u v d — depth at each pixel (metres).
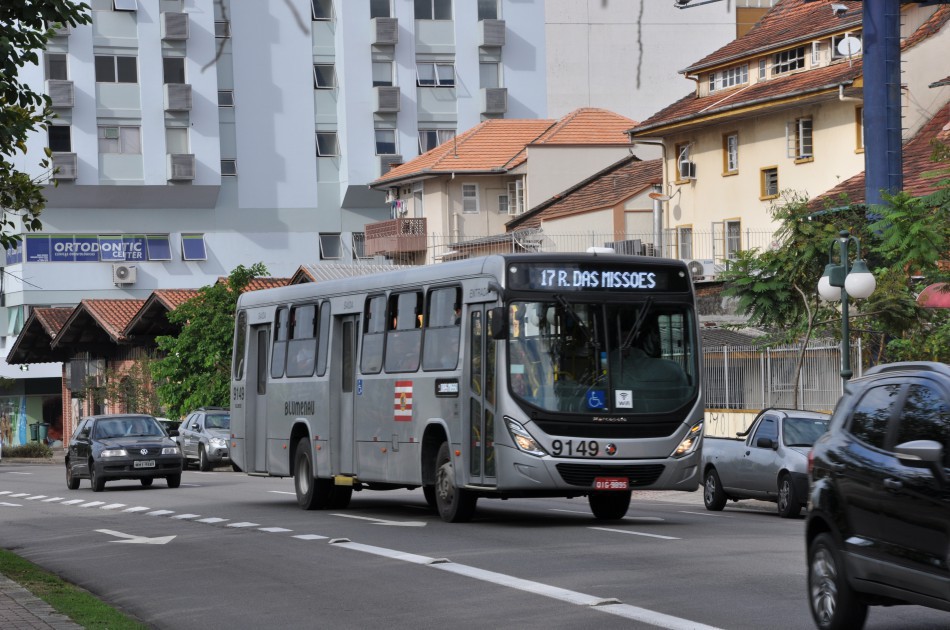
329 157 83.19
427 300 21.58
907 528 9.30
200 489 35.09
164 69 79.44
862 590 9.89
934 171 27.95
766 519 22.64
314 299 25.44
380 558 16.38
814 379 33.41
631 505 27.25
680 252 56.69
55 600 13.37
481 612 12.01
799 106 50.34
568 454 19.22
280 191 82.38
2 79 14.77
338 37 82.75
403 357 22.12
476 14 83.88
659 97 81.19
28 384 86.62
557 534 18.61
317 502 25.14
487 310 19.83
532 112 84.12
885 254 28.12
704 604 11.90
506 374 19.34
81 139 77.75
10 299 81.56
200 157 79.94
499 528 19.75
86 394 68.62
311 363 25.28
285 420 26.31
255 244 82.06
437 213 74.25
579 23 83.00
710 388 37.59
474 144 75.56
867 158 35.78
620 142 72.56
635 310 19.84
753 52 53.50
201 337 58.44
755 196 52.81
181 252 80.94
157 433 37.56
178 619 12.62
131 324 65.81
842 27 49.31
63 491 36.59
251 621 12.25
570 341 19.53
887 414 10.02
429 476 21.39
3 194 16.47
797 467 23.38
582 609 11.86
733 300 37.31
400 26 82.94
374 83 82.69
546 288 19.59
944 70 47.66
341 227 83.44
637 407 19.56
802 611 11.43
